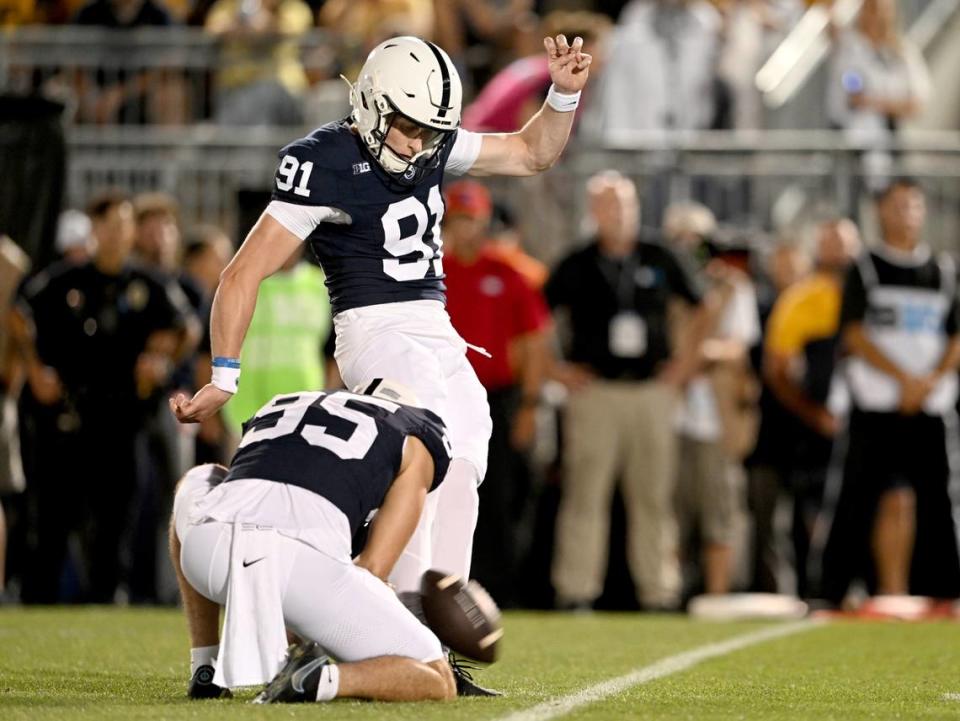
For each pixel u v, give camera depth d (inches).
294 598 571.8
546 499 1332.4
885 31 1601.9
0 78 1577.3
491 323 1257.4
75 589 1293.1
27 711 560.7
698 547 1343.5
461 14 1665.8
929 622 1143.0
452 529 661.3
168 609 1208.8
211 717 536.1
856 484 1255.5
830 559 1263.5
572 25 1569.9
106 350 1239.5
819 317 1326.3
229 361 626.5
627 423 1268.5
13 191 1302.9
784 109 1646.2
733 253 1347.2
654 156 1469.0
